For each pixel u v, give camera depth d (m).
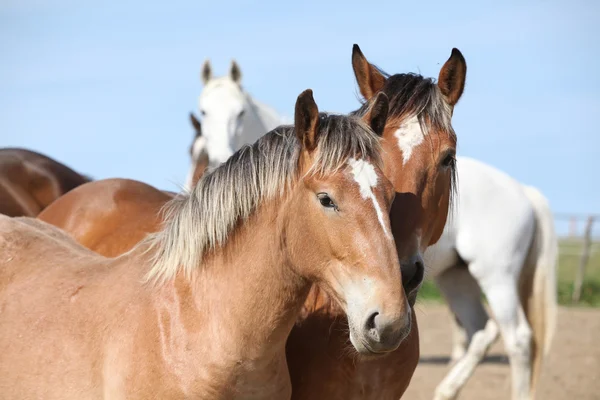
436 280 9.73
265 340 4.49
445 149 5.27
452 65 5.57
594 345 13.71
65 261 5.43
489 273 9.16
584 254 19.73
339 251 4.22
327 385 5.16
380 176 4.29
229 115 10.83
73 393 4.66
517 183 9.53
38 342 4.88
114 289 4.88
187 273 4.64
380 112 4.57
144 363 4.49
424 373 11.67
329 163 4.24
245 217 4.54
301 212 4.34
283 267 4.45
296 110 4.33
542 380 11.17
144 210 7.06
